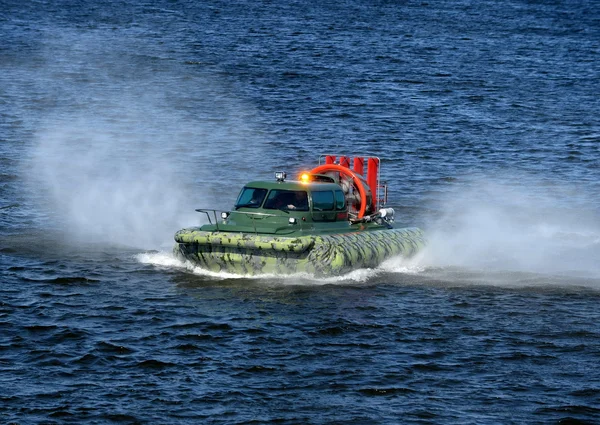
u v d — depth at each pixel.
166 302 44.31
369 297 45.66
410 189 75.25
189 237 47.94
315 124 102.56
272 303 44.28
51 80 129.50
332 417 33.50
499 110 117.44
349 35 194.62
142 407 33.84
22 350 38.28
